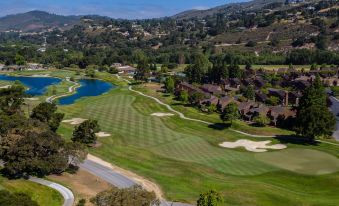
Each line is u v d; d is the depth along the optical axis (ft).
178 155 396.37
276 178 341.21
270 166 369.50
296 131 449.89
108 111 590.55
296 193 308.81
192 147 424.87
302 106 507.30
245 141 449.06
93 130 415.64
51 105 469.16
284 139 457.27
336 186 323.98
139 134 469.16
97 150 398.83
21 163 311.88
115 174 337.93
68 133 463.42
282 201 289.94
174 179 329.31
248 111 554.46
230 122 521.24
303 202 289.33
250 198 291.99
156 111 594.65
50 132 336.49
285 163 377.91
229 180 330.75
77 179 324.80
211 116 558.56
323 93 606.14
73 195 294.87
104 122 521.24
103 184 317.01
